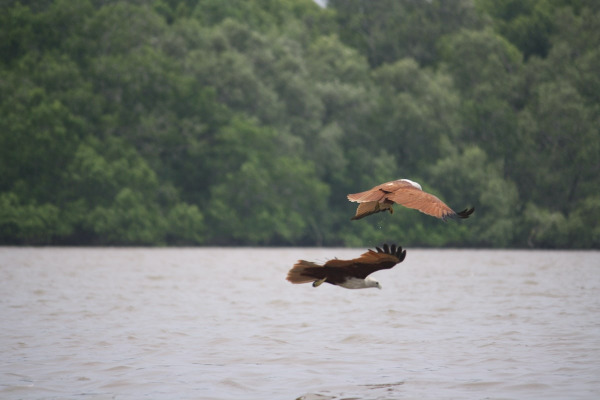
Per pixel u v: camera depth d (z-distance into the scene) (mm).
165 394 12688
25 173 68688
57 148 67875
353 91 78938
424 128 76562
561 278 35500
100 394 12664
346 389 13031
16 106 68188
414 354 16094
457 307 23906
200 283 32406
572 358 15430
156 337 18078
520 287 30609
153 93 74625
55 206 68562
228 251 66938
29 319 20703
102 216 68562
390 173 78000
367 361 15352
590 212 69062
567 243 70250
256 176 73875
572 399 12219
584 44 76250
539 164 73188
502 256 59875
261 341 17625
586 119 70750
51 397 12469
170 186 74188
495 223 71125
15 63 71625
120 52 75188
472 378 13781
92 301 25047
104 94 73688
